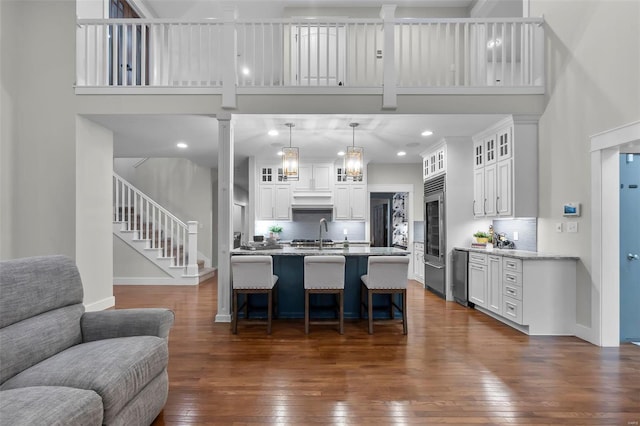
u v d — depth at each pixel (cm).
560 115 382
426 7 580
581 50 351
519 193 421
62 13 401
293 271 430
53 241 397
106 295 458
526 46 421
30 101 398
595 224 334
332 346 329
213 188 848
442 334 367
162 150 608
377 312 427
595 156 333
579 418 208
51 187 397
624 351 316
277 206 710
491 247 482
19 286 184
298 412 214
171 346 329
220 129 410
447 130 494
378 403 225
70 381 155
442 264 542
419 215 764
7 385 157
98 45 435
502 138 447
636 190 345
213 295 553
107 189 461
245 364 287
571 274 363
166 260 654
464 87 413
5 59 382
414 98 414
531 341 343
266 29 579
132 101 405
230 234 411
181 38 411
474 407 220
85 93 402
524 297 363
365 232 751
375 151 644
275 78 671
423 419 207
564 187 376
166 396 213
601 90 326
